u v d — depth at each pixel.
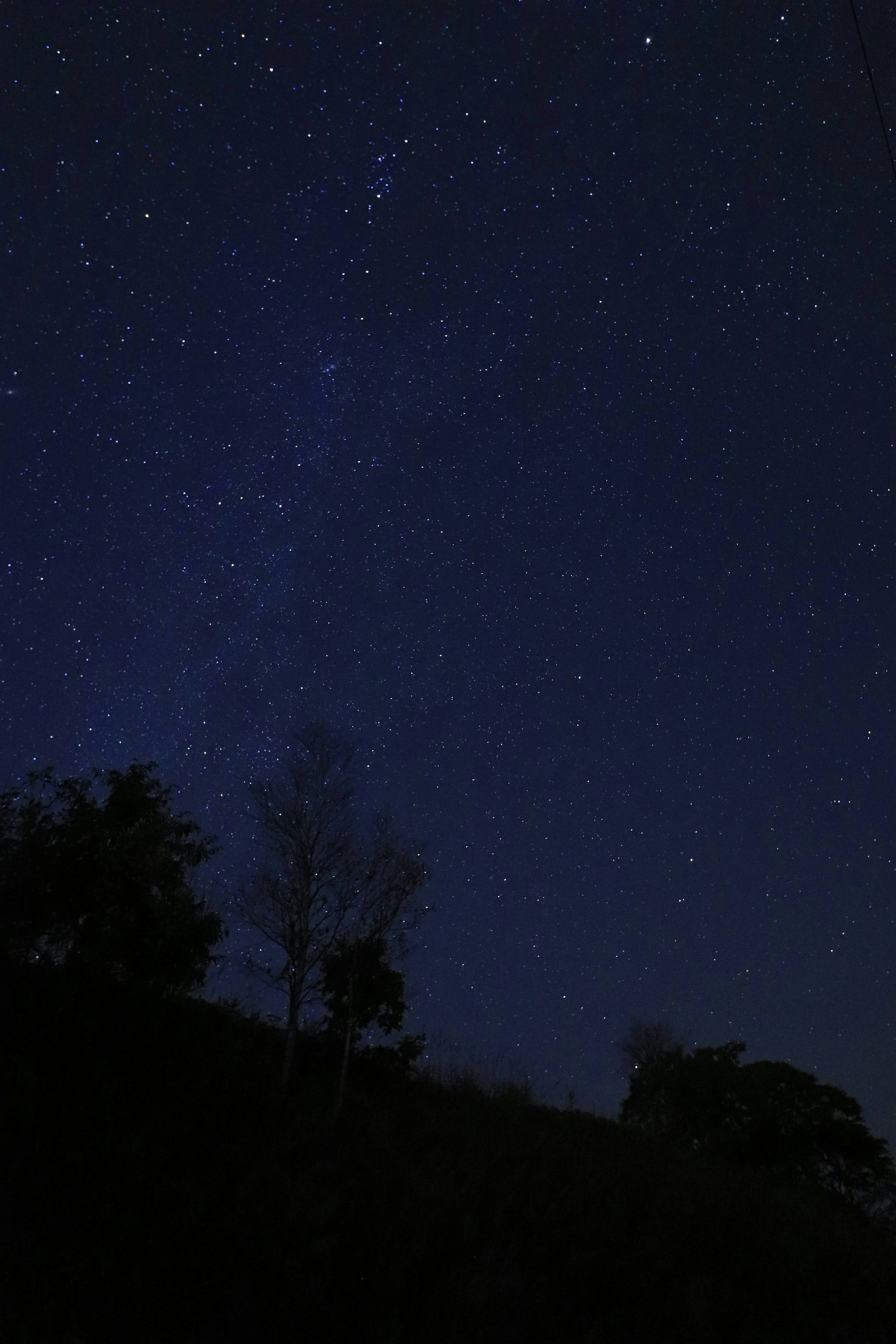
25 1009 15.60
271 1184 12.65
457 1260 11.94
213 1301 9.74
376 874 20.34
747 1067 30.02
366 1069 20.41
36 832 17.91
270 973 18.48
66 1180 11.31
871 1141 27.30
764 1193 20.73
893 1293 14.47
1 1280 9.10
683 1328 11.48
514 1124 19.56
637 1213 15.41
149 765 19.89
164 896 19.03
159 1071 15.64
